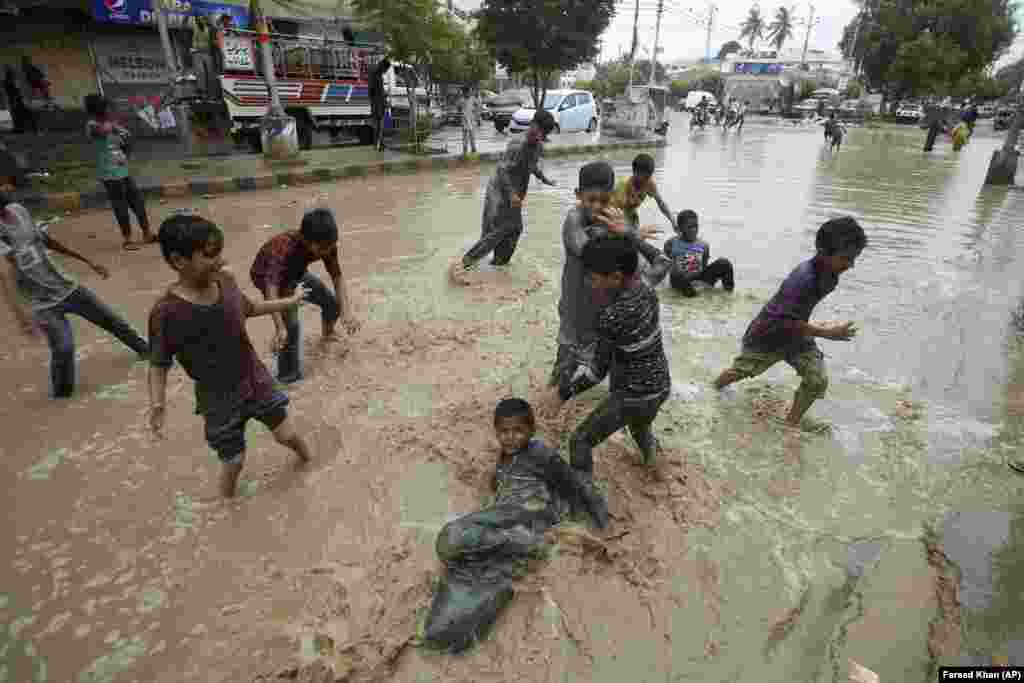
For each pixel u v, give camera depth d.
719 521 2.95
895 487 3.27
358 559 2.67
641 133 24.53
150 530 2.88
